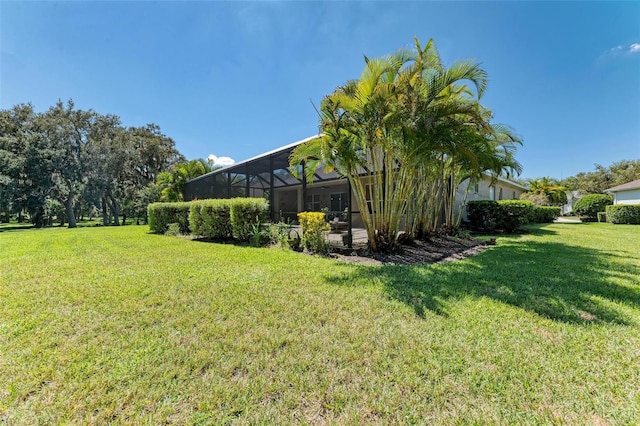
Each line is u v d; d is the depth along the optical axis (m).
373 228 7.07
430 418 1.69
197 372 2.12
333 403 1.81
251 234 8.63
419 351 2.36
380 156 7.37
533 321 2.90
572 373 2.06
